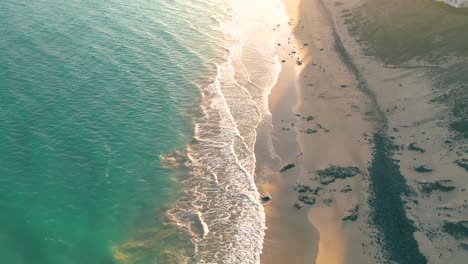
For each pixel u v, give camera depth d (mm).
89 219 35469
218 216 36594
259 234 35156
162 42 61781
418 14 60906
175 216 36469
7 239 33031
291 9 77188
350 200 37781
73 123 44375
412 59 55031
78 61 54031
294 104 51250
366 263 32656
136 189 38625
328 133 46281
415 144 42906
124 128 45062
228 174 40844
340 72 57188
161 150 43219
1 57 51938
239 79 55875
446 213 35125
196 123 47250
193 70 56625
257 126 47562
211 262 32688
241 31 68500
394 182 39250
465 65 49812
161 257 33000
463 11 57750
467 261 31266
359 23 67062
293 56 61906
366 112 49219
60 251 32688
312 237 34938
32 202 36000
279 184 39938
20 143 40938
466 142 40812
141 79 52969
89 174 39250
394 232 34719
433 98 47844
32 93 47250
